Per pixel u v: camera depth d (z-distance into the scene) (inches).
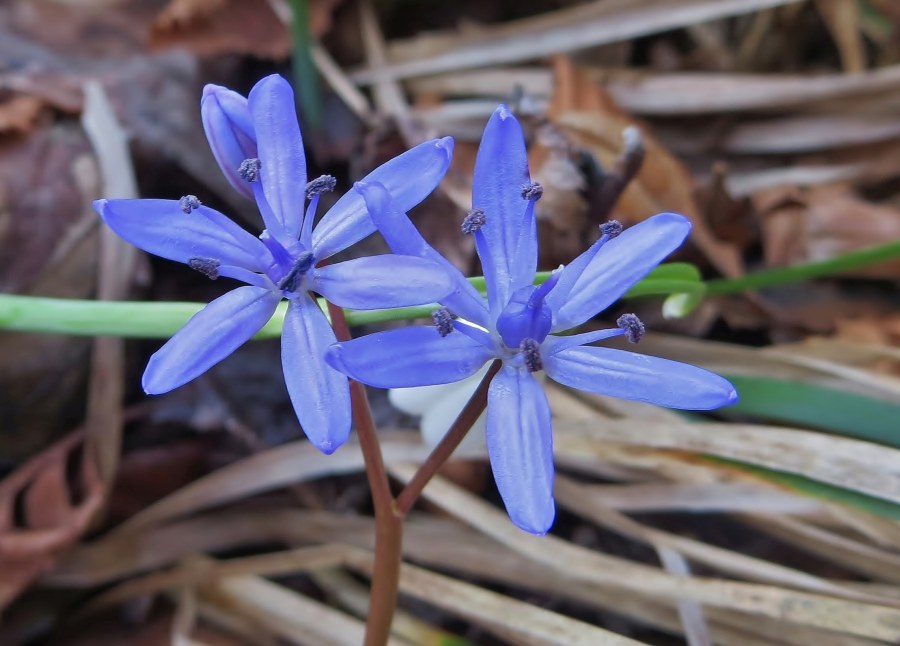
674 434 4.1
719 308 5.1
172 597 4.4
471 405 2.9
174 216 2.9
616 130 5.3
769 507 4.1
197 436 4.7
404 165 2.8
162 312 3.5
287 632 4.2
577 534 4.5
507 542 4.1
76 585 4.3
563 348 2.9
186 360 2.8
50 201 4.9
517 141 2.9
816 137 5.7
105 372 4.5
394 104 6.0
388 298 2.7
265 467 4.4
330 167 5.7
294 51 5.6
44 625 4.3
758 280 4.6
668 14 5.9
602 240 2.9
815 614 3.7
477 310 2.9
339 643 4.1
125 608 4.3
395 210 2.7
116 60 5.7
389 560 3.2
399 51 6.3
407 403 3.9
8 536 4.2
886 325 5.1
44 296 4.8
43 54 5.6
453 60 6.2
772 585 4.0
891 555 4.0
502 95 6.1
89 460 4.4
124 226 2.8
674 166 5.3
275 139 3.0
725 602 3.8
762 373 4.6
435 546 4.3
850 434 4.1
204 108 3.0
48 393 4.6
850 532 4.2
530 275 2.9
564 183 4.8
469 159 5.5
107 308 3.5
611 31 6.0
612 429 4.2
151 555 4.3
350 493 4.6
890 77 5.5
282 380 4.7
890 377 4.4
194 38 5.9
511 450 2.7
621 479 4.5
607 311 5.1
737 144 5.9
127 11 6.0
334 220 3.0
